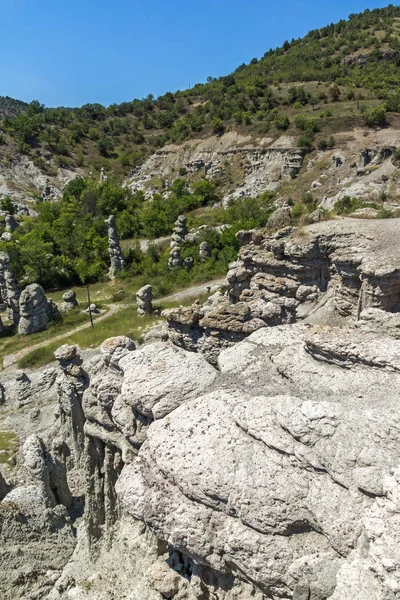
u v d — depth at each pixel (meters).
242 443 7.15
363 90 116.00
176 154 114.44
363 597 5.43
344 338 8.97
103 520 11.66
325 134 87.44
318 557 6.19
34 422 25.02
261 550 6.45
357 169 71.00
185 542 7.04
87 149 134.25
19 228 76.50
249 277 24.00
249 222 51.72
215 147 106.50
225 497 6.76
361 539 5.93
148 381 8.92
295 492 6.50
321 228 21.70
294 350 9.55
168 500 7.24
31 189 109.62
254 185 86.62
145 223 75.06
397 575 5.29
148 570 9.05
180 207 81.31
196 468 7.02
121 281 56.81
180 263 53.09
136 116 165.00
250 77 149.62
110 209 83.38
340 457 6.53
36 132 129.62
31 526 12.95
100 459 11.23
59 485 16.39
